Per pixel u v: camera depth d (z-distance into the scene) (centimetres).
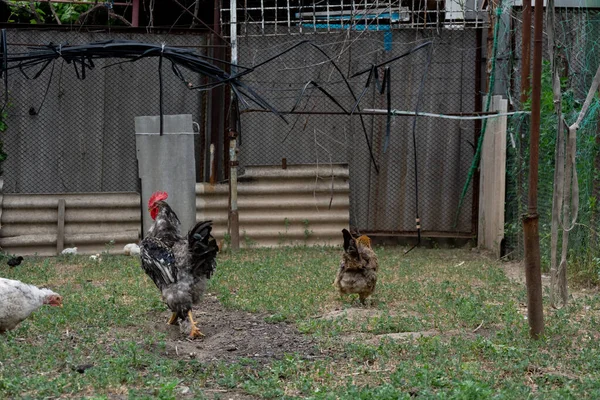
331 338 729
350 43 1336
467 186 1349
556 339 722
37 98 1320
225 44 1311
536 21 688
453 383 559
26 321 758
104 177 1345
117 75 1334
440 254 1309
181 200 1329
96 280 1058
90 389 547
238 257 1248
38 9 1570
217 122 1345
